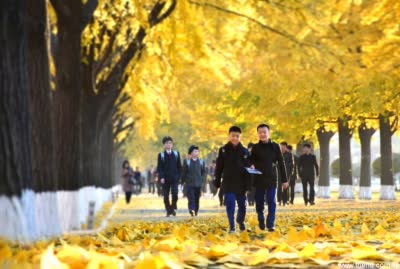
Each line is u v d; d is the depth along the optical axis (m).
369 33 62.19
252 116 98.88
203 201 114.19
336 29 63.53
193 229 31.12
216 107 104.19
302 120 88.12
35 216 22.44
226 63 63.41
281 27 57.50
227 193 34.84
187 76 69.25
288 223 39.84
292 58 58.50
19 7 22.08
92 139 64.06
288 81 61.91
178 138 188.50
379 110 69.06
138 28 58.34
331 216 45.12
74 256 11.78
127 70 67.56
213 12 55.38
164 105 84.56
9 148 21.45
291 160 76.12
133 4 50.38
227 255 15.08
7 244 18.58
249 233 32.44
